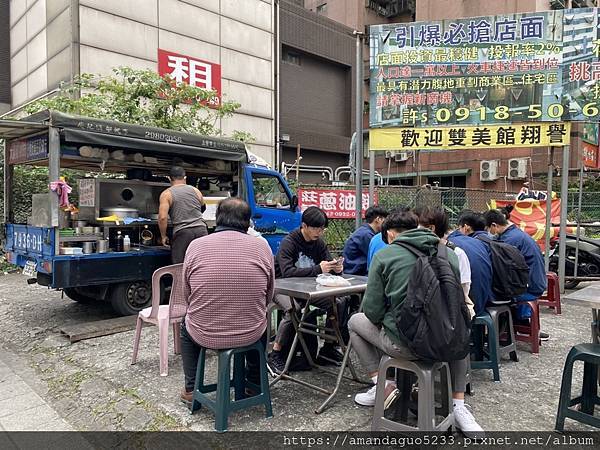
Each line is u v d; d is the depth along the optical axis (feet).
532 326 12.65
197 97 28.02
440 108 19.84
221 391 8.28
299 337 10.66
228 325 8.18
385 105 20.29
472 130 19.76
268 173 22.25
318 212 11.67
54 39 33.17
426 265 7.35
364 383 10.49
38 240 15.28
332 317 10.26
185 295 8.63
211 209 20.49
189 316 8.47
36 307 18.15
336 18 76.43
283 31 52.37
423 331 7.04
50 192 14.37
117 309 16.26
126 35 33.63
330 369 11.38
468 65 19.56
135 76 26.99
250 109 43.27
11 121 13.74
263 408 9.34
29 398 10.27
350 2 74.13
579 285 23.17
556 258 22.77
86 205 17.04
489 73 19.45
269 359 11.22
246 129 43.04
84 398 10.11
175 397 9.85
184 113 29.35
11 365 12.32
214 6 39.55
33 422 9.14
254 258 8.36
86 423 9.06
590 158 23.26
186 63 37.52
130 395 10.05
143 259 16.60
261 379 8.82
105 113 25.25
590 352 8.04
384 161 61.52
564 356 12.45
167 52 36.19
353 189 28.66
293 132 54.65
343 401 9.62
